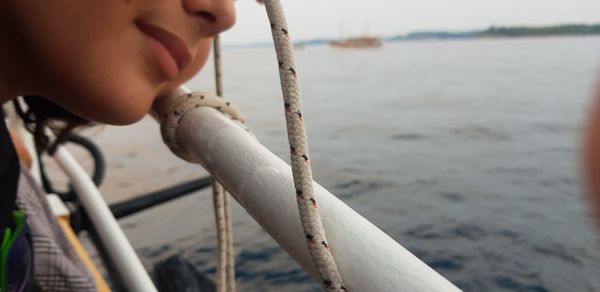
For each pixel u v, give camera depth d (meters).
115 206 2.34
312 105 19.47
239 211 5.48
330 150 10.88
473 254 4.97
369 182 8.02
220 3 0.62
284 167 0.55
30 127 0.94
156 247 4.73
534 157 9.72
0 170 0.62
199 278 2.01
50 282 1.06
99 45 0.56
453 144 11.37
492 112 15.99
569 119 13.93
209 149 0.65
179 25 0.60
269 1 0.51
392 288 0.38
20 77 0.61
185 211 5.73
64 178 5.17
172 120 0.74
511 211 6.36
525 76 25.89
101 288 1.50
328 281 0.42
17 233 0.81
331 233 0.45
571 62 33.19
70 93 0.60
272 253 4.43
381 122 14.91
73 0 0.53
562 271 4.53
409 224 5.97
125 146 10.13
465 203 6.76
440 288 0.37
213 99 0.75
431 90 22.73
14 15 0.54
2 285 0.76
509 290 4.25
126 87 0.59
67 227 1.86
